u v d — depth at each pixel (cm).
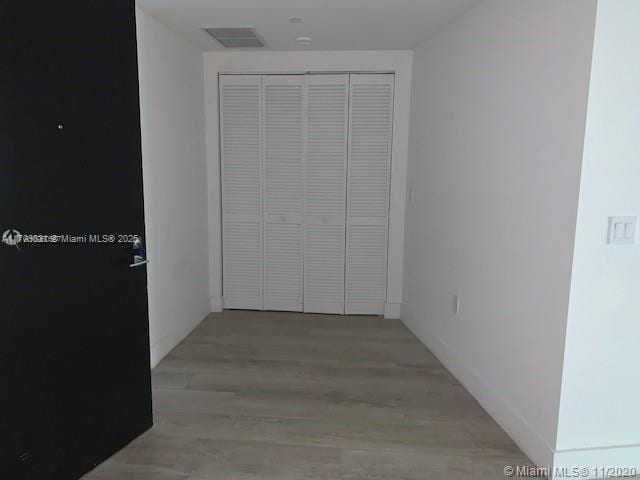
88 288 202
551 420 203
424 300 365
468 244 285
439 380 302
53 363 188
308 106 408
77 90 191
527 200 220
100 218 206
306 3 271
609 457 203
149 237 308
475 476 205
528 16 216
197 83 392
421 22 308
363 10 283
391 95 400
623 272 191
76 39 189
